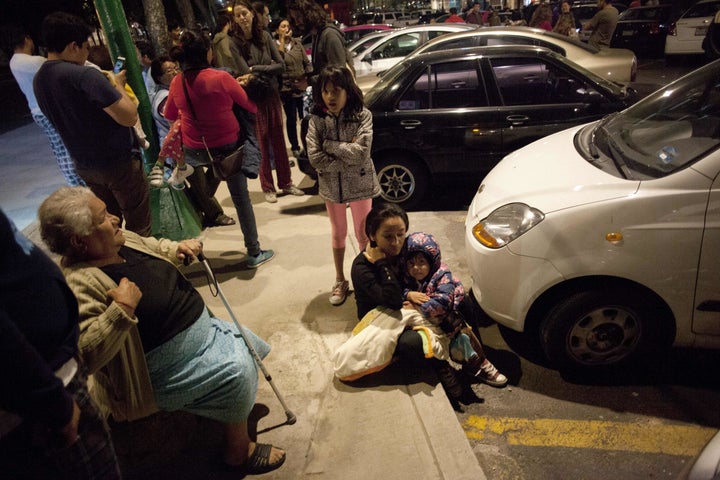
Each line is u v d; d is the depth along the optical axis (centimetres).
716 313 250
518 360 307
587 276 259
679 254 241
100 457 149
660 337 270
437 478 213
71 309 139
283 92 632
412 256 272
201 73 354
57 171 719
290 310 348
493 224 281
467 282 386
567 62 465
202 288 385
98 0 370
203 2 1603
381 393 263
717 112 274
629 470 231
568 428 256
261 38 528
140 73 403
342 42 511
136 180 338
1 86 1944
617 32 1384
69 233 174
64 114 300
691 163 245
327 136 306
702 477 153
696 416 257
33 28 1445
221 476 224
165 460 234
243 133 389
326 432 242
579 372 292
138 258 201
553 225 256
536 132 466
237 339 228
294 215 515
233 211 539
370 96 498
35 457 132
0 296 118
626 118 324
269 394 270
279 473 223
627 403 269
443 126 475
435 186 515
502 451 246
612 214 246
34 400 116
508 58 470
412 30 923
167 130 471
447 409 249
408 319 266
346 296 357
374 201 518
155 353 194
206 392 202
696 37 1143
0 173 732
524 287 268
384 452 228
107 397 201
